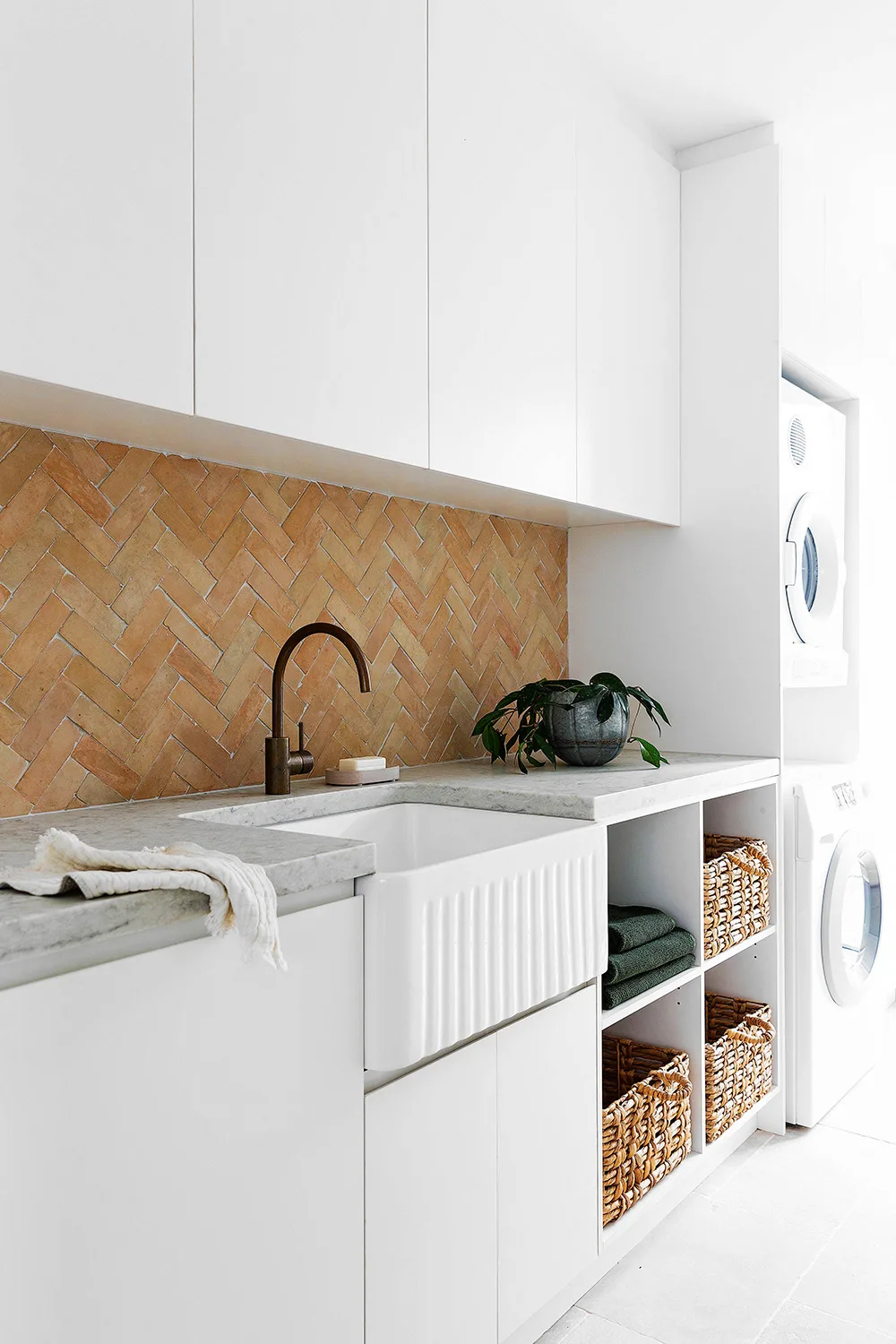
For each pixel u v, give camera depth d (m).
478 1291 1.50
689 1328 1.79
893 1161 2.42
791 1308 1.85
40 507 1.61
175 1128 1.06
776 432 2.55
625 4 2.07
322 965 1.24
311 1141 1.22
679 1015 2.24
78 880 0.97
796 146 2.70
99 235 1.29
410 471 1.93
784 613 2.64
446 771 2.27
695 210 2.68
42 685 1.62
